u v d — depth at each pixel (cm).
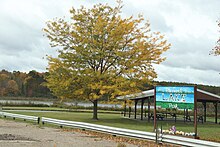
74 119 3162
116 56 2886
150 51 2866
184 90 1667
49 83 3062
